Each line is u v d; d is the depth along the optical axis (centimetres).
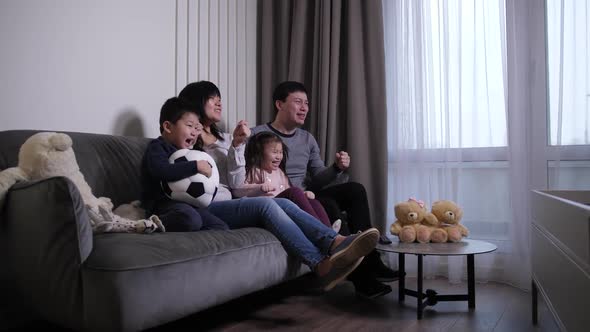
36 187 124
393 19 280
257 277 156
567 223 114
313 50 293
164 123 183
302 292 219
